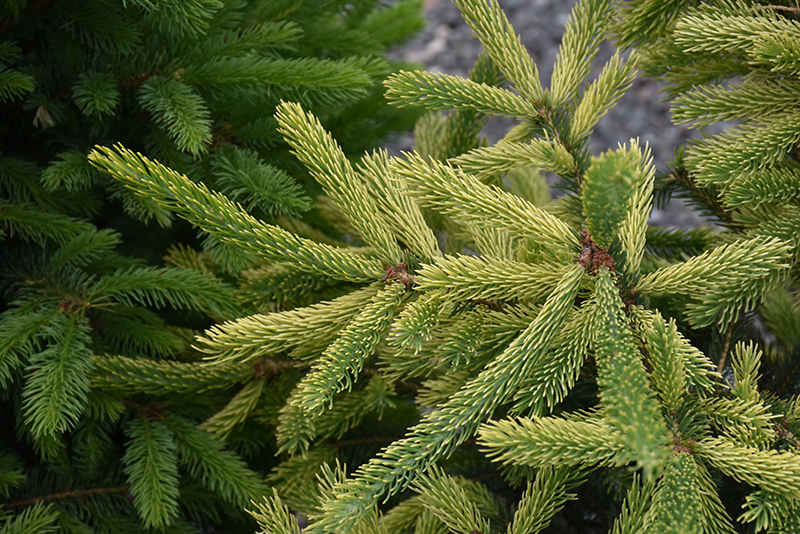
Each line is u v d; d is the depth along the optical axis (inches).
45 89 40.8
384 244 35.2
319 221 46.2
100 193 43.6
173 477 39.9
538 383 34.0
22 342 38.6
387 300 34.6
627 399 31.7
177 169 40.6
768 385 37.9
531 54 114.0
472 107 36.5
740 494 36.4
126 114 41.3
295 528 35.4
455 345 34.9
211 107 41.3
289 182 39.7
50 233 40.5
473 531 35.6
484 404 33.2
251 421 43.3
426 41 115.0
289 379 41.3
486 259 35.6
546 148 36.0
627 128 107.3
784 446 34.5
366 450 42.0
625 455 32.4
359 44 44.9
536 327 33.4
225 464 40.8
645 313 34.4
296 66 40.0
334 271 34.9
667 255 40.6
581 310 34.7
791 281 37.8
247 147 42.0
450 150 42.1
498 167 36.3
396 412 43.4
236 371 40.7
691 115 37.0
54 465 41.3
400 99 36.4
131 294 40.1
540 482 35.5
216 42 40.6
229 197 40.2
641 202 35.0
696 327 35.9
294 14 43.6
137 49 40.6
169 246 46.2
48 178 39.1
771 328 41.4
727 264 34.0
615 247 34.5
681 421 33.8
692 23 36.1
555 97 36.8
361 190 35.3
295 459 41.1
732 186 35.9
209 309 41.8
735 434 33.7
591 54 37.0
